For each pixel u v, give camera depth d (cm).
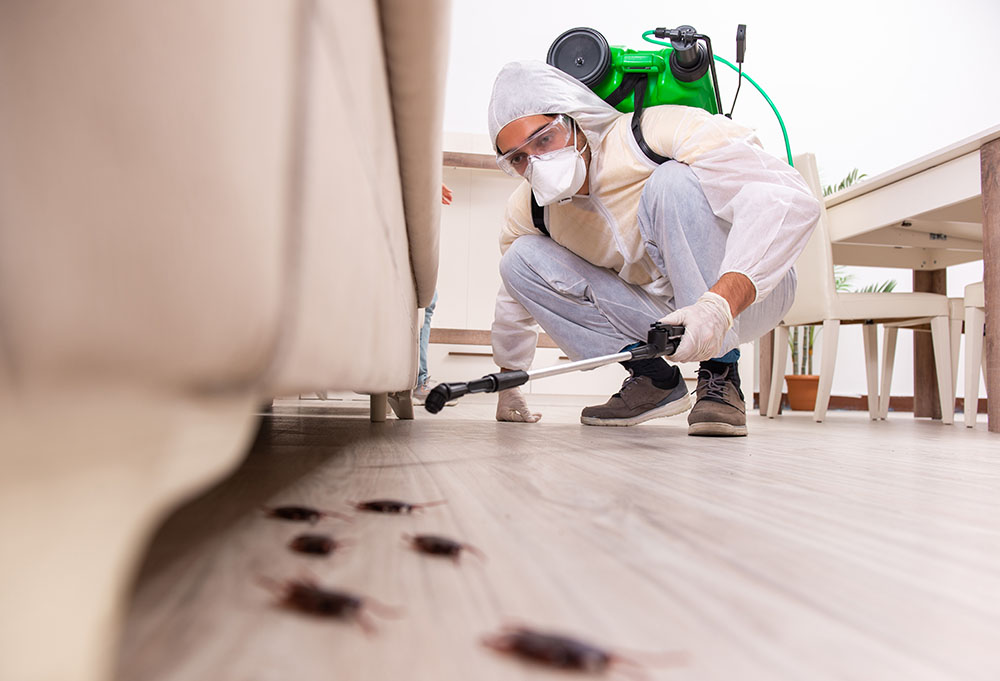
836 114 485
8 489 19
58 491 20
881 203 247
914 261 318
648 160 153
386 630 29
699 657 28
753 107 475
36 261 21
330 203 31
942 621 34
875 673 27
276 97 24
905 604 37
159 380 22
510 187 358
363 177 44
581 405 342
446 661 26
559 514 57
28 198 21
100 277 21
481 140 355
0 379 20
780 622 33
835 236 272
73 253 21
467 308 355
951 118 504
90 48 21
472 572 39
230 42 22
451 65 426
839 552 48
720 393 154
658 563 43
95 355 21
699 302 127
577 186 148
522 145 144
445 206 353
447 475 79
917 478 90
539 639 25
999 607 36
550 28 438
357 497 62
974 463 112
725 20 469
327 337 32
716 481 80
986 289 204
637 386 178
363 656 27
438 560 41
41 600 19
